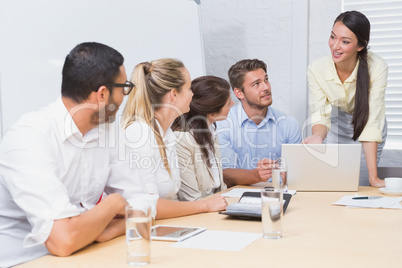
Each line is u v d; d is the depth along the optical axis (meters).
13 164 1.60
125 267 1.36
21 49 2.97
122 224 1.76
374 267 1.33
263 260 1.40
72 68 1.73
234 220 2.00
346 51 3.23
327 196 2.55
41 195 1.54
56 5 3.14
